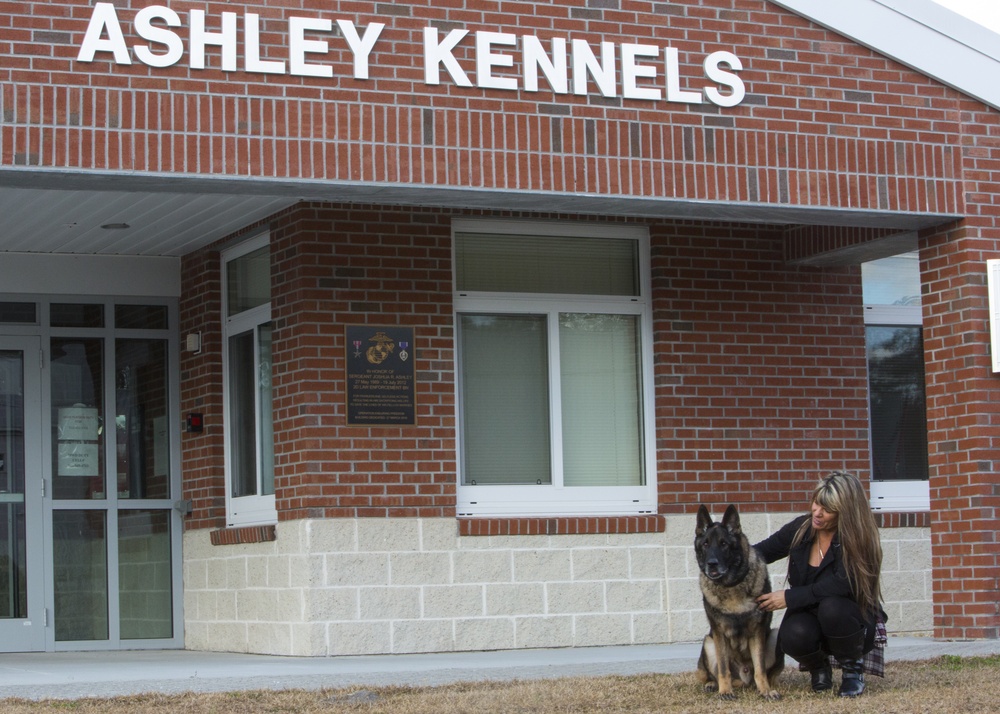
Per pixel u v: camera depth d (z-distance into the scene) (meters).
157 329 13.18
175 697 8.21
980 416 11.20
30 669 10.20
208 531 12.56
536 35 10.41
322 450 11.17
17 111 9.09
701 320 12.54
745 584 7.83
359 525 11.20
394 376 11.45
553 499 12.09
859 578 7.77
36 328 12.73
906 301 13.79
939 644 10.83
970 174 11.47
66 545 12.66
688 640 12.05
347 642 11.05
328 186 9.83
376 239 11.55
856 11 11.27
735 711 7.47
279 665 10.26
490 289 12.11
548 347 12.27
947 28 11.52
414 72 10.05
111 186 9.62
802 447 12.74
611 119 10.49
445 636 11.34
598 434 12.38
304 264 11.30
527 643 11.57
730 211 11.00
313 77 9.80
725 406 12.51
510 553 11.62
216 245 12.62
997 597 11.09
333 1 9.94
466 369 12.02
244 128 9.59
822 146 11.07
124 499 12.89
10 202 10.84
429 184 9.98
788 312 12.87
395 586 11.24
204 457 12.70
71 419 12.81
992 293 11.29
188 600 12.88
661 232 12.51
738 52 10.95
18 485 12.57
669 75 10.70
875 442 13.45
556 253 12.38
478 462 11.96
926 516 13.02
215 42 9.59
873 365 13.60
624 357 12.55
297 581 11.14
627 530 11.97
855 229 12.12
